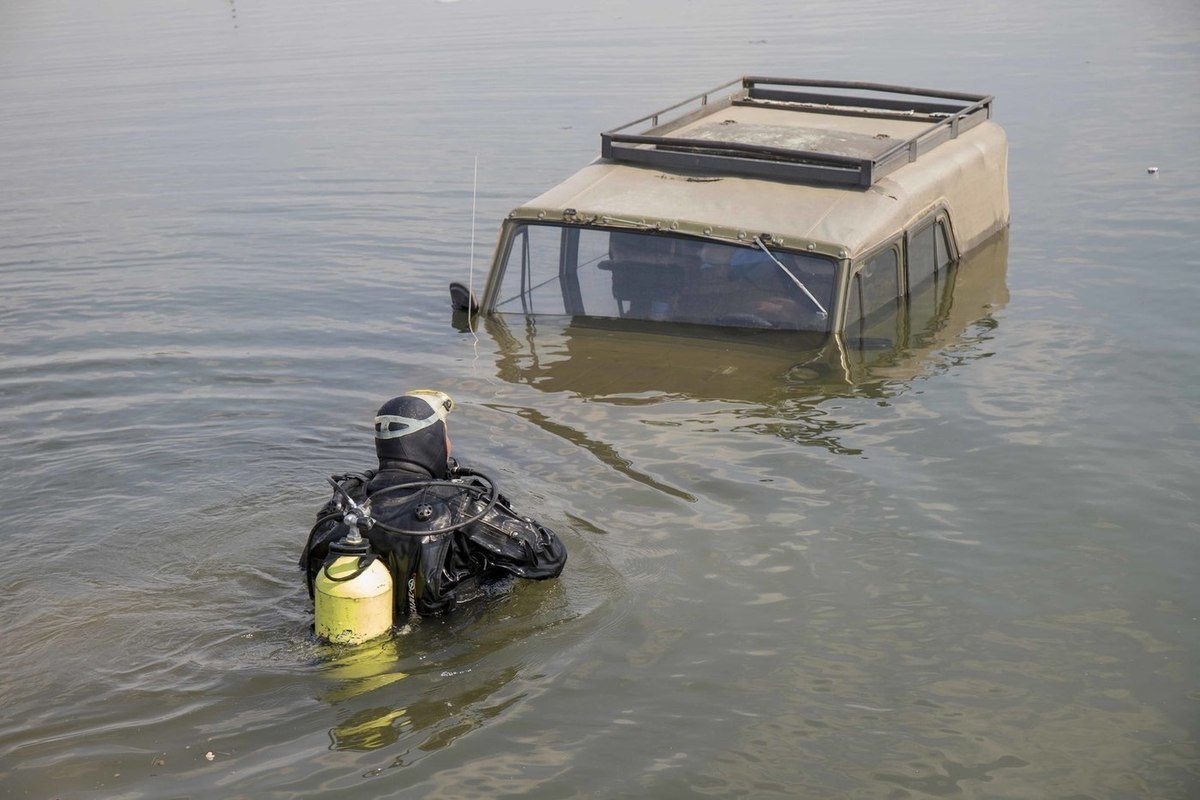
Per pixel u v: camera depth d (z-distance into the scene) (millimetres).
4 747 4016
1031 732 4113
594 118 14734
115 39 23250
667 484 5934
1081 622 4758
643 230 8133
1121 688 4348
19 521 5652
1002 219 10250
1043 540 5375
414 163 13273
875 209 8227
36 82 19094
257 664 4461
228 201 12195
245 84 18078
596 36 20672
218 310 9008
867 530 5473
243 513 5707
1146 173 11859
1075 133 13523
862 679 4402
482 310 8750
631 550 5301
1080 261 9461
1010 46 18297
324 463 6297
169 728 4113
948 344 7816
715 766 3939
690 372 7410
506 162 13078
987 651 4578
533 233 8508
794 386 7164
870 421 6660
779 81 10484
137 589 5020
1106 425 6531
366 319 8719
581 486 5914
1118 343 7719
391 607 4547
